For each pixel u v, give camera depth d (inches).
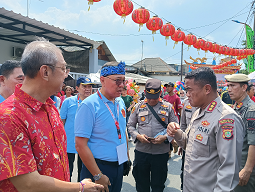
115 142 74.7
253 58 391.5
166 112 108.4
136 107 117.7
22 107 39.9
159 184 107.8
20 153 36.6
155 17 166.4
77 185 43.9
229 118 56.9
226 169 54.0
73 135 117.0
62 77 45.4
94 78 357.1
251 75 252.5
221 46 264.1
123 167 81.3
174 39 209.6
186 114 121.0
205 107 64.7
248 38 381.7
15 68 71.0
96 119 72.8
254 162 77.4
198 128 63.2
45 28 299.3
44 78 42.2
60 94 222.2
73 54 441.4
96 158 72.1
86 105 72.4
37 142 40.7
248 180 81.7
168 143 104.8
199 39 241.0
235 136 55.1
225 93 175.0
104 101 76.5
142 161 108.6
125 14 145.6
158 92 106.9
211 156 59.2
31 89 42.8
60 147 47.9
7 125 35.8
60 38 373.7
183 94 292.0
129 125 117.4
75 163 168.7
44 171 41.9
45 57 41.8
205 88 62.3
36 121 41.6
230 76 99.0
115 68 73.6
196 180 60.8
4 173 34.1
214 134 59.4
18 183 36.4
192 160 62.9
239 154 55.8
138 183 112.3
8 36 332.5
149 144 106.8
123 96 247.9
